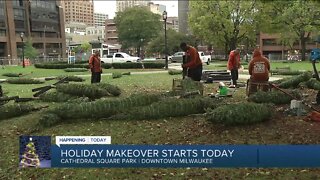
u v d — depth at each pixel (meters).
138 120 8.62
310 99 10.16
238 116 7.45
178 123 8.25
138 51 100.06
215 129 7.57
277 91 9.77
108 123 8.52
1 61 66.38
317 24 48.50
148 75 24.61
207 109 8.39
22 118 9.27
